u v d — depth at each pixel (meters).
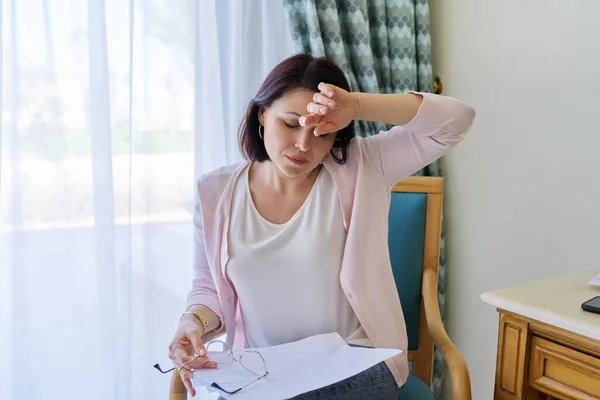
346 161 1.12
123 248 1.36
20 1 1.21
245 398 0.86
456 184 1.66
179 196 1.45
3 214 1.24
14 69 1.20
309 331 1.11
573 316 0.86
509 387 0.96
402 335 1.12
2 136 1.21
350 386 0.98
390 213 1.37
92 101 1.28
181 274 1.48
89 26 1.26
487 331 1.62
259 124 1.12
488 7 1.51
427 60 1.65
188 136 1.45
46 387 1.33
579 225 1.36
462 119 1.04
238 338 1.19
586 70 1.31
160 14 1.38
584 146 1.33
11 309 1.25
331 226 1.09
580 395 0.87
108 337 1.34
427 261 1.35
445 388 1.77
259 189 1.13
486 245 1.59
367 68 1.57
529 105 1.44
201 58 1.44
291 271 1.09
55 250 1.30
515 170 1.49
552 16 1.37
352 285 1.07
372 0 1.62
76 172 1.30
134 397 1.45
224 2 1.50
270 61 1.54
